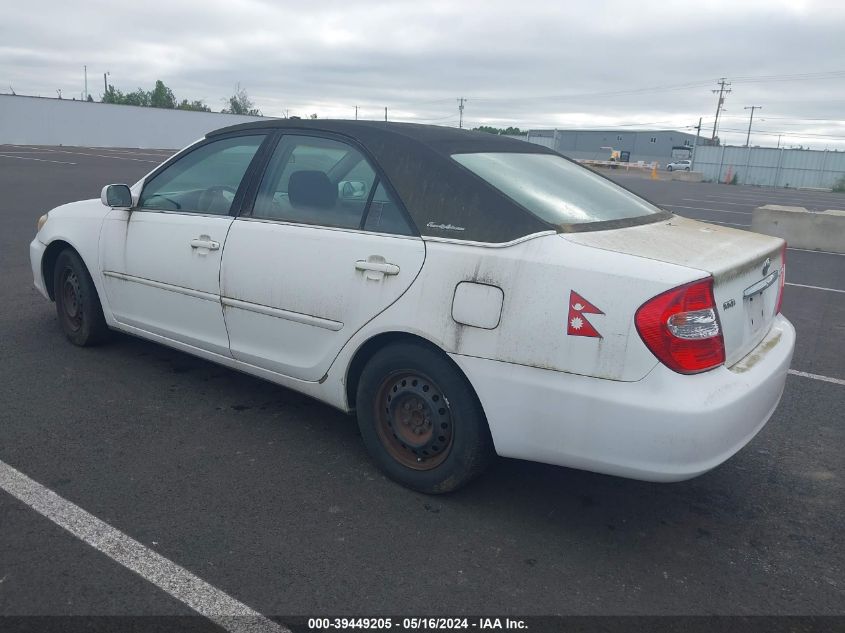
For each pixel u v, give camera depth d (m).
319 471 3.79
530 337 3.06
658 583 3.00
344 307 3.61
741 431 3.04
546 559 3.13
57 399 4.52
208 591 2.82
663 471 2.91
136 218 4.72
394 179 3.58
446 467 3.45
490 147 3.93
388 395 3.62
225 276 4.14
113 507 3.36
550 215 3.33
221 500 3.47
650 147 91.25
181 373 5.04
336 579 2.93
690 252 3.19
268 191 4.07
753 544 3.32
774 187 51.97
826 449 4.32
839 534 3.43
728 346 3.12
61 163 24.91
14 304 6.59
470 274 3.21
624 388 2.91
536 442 3.13
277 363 4.01
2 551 3.00
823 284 9.66
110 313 5.02
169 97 76.06
